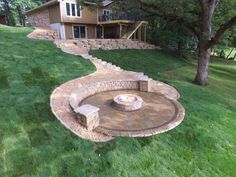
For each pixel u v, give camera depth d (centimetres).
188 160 505
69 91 728
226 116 761
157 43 2175
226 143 595
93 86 823
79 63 1034
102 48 1617
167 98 826
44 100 637
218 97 991
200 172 480
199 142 571
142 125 602
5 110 555
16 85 687
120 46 1755
